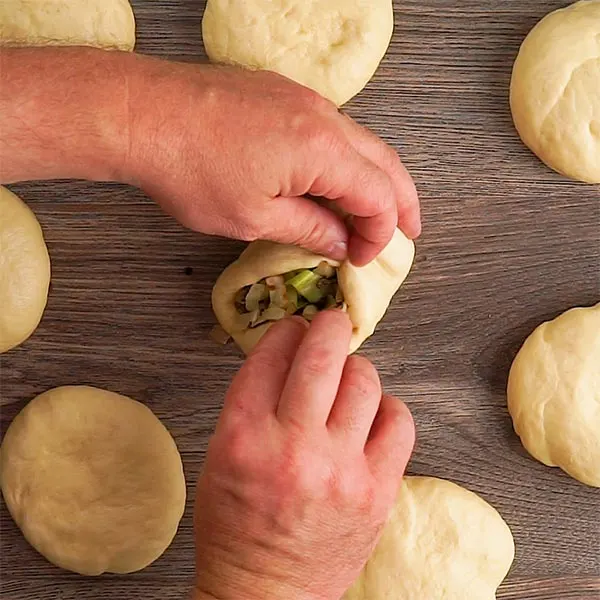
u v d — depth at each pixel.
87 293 0.83
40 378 0.83
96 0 0.80
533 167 0.83
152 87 0.68
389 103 0.83
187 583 0.84
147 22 0.82
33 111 0.67
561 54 0.81
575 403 0.82
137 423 0.82
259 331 0.81
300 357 0.66
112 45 0.80
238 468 0.66
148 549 0.82
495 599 0.84
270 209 0.70
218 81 0.69
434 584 0.83
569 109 0.81
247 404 0.67
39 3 0.80
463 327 0.84
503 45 0.83
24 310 0.81
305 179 0.69
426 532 0.83
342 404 0.67
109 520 0.82
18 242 0.81
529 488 0.84
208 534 0.67
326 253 0.75
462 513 0.83
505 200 0.84
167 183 0.70
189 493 0.84
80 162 0.69
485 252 0.84
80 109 0.67
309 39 0.81
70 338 0.83
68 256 0.83
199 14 0.82
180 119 0.68
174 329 0.83
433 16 0.83
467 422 0.84
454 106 0.83
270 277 0.79
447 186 0.83
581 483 0.84
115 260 0.83
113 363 0.83
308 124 0.69
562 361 0.82
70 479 0.82
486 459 0.84
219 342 0.83
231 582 0.67
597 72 0.81
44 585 0.83
